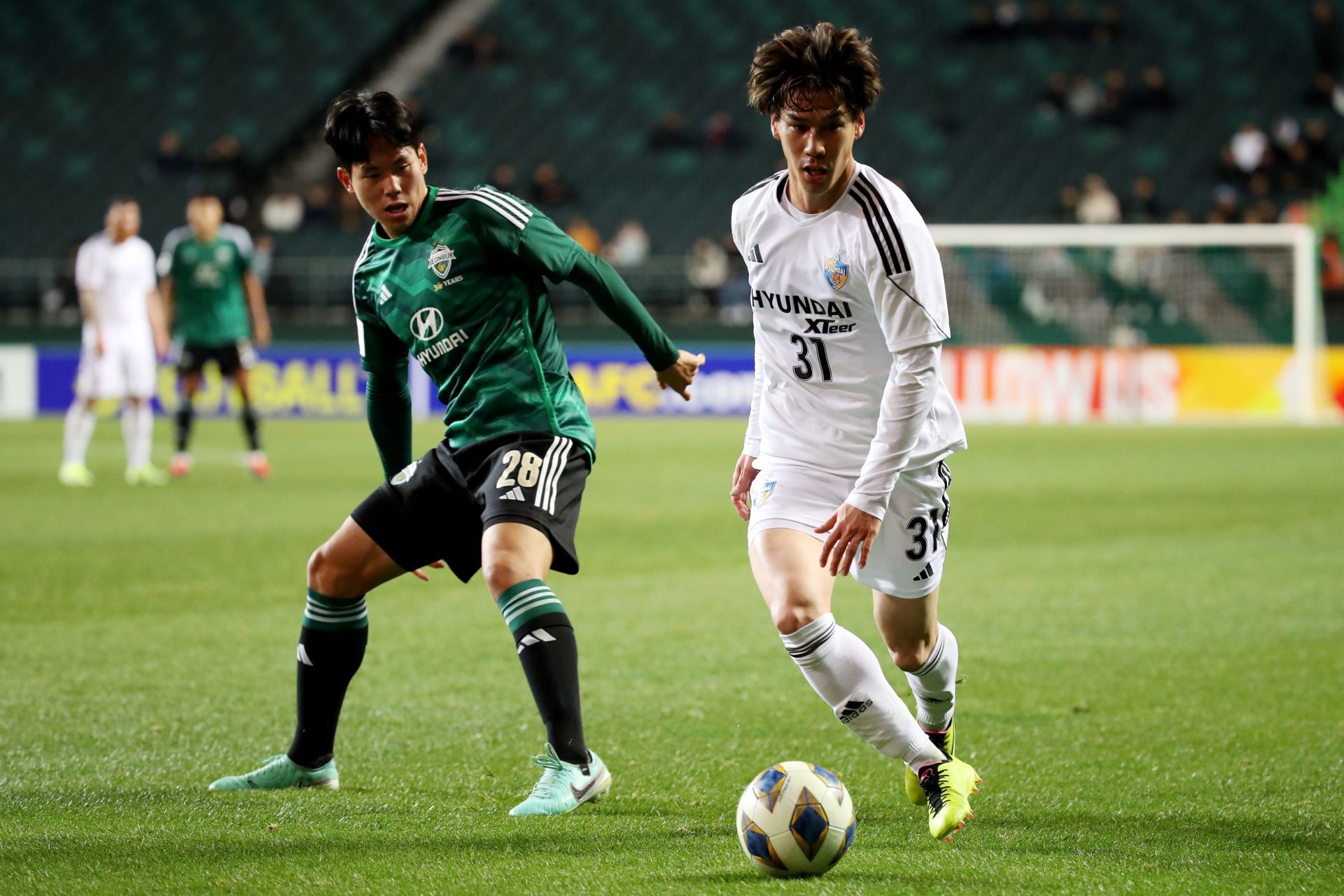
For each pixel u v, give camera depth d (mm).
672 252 92688
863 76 12016
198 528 35906
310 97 101875
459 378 14117
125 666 20859
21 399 78000
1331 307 83062
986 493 44375
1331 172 91938
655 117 100938
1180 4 105062
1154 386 77125
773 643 23062
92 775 15031
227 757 15945
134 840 12250
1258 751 16391
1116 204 89938
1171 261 84000
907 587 13375
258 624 24125
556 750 13422
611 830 12805
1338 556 32219
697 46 105562
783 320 13336
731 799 14258
